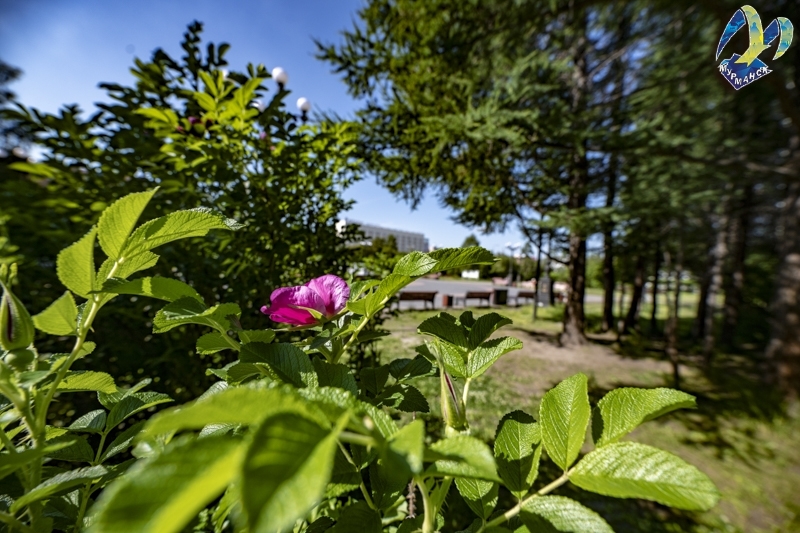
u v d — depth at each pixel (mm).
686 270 11609
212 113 2219
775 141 6582
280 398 341
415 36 6586
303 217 2787
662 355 8859
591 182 9234
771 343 6574
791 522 3104
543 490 562
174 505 201
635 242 8547
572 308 9789
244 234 2324
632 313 12664
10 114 2078
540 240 9922
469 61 5609
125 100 2371
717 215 7996
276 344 699
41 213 2322
